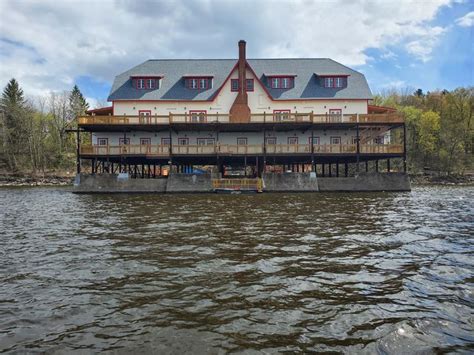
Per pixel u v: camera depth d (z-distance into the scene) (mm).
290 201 21766
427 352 3936
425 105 85938
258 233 10969
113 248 9062
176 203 20766
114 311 5102
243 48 36906
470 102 73812
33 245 9562
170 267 7305
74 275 6836
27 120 63969
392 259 7922
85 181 31078
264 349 3996
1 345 4129
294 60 42531
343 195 27047
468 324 4656
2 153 61219
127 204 20578
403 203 20453
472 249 8875
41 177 57594
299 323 4680
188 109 37625
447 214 15508
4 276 6809
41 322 4758
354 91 38250
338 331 4445
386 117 32031
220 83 39375
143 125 32531
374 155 32406
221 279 6523
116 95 37594
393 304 5328
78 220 14258
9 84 73562
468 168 62969
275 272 6945
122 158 33219
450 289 5984
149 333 4406
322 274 6824
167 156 32469
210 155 32500
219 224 12750
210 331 4453
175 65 41438
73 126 72188
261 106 37781
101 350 4008
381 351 3963
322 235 10664
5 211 17766
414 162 65125
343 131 36688
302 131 36750
